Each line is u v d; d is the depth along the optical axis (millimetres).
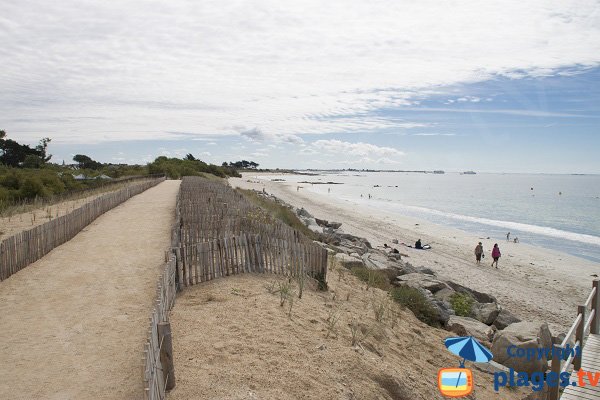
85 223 16344
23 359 5629
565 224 51312
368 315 9672
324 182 163625
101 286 8828
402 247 32531
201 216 13336
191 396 4781
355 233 37719
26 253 10477
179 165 76375
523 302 20172
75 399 4711
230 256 9711
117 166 81062
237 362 5676
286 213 26516
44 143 63219
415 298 12477
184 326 6609
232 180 97000
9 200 24641
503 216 58719
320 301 9422
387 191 114062
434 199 87438
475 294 17797
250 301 8117
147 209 22062
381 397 5906
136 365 5488
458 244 35469
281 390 5191
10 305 7699
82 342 6145
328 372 5910
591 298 8703
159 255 11648
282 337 6656
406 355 8234
